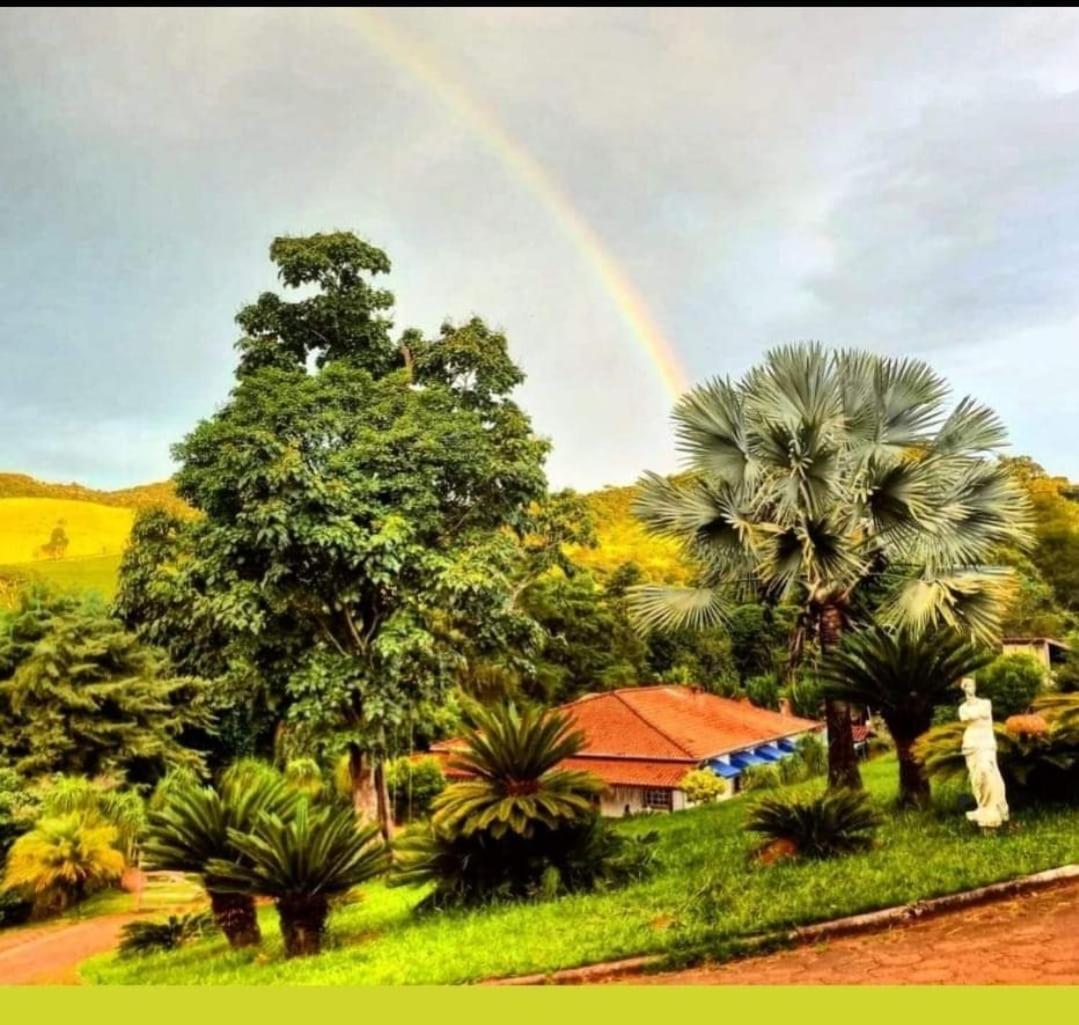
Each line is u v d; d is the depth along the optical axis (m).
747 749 26.02
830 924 6.71
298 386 17.67
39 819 17.00
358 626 18.92
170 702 24.28
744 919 6.99
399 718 17.27
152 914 15.43
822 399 13.20
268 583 16.69
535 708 11.28
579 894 9.44
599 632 35.41
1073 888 7.09
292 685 17.05
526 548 20.56
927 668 11.27
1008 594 12.82
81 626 21.67
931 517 12.17
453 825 9.76
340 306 19.62
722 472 13.70
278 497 16.12
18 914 15.59
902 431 13.80
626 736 24.53
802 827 9.48
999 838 8.81
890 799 12.29
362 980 7.04
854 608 13.51
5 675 21.09
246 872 8.82
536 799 9.84
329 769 23.73
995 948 6.04
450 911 9.64
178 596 17.80
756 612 38.88
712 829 13.56
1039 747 10.12
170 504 22.80
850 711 12.77
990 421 13.50
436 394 18.89
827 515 12.29
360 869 8.78
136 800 19.52
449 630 19.12
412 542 17.34
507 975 6.65
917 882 7.33
